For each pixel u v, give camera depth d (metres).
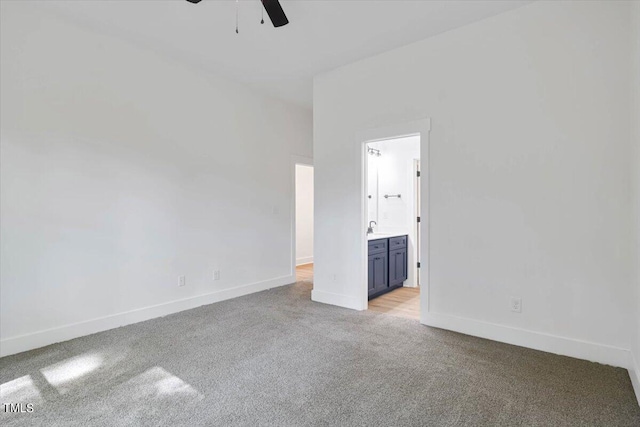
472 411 1.88
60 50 2.92
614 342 2.41
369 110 3.67
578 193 2.52
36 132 2.79
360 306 3.79
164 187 3.66
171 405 1.95
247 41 3.34
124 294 3.33
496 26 2.86
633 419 1.80
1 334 2.61
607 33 2.40
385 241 4.54
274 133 4.97
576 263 2.54
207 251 4.07
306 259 7.39
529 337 2.73
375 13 2.84
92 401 1.99
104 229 3.19
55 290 2.88
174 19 2.96
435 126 3.20
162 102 3.65
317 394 2.06
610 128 2.40
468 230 3.02
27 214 2.74
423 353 2.63
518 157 2.77
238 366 2.43
